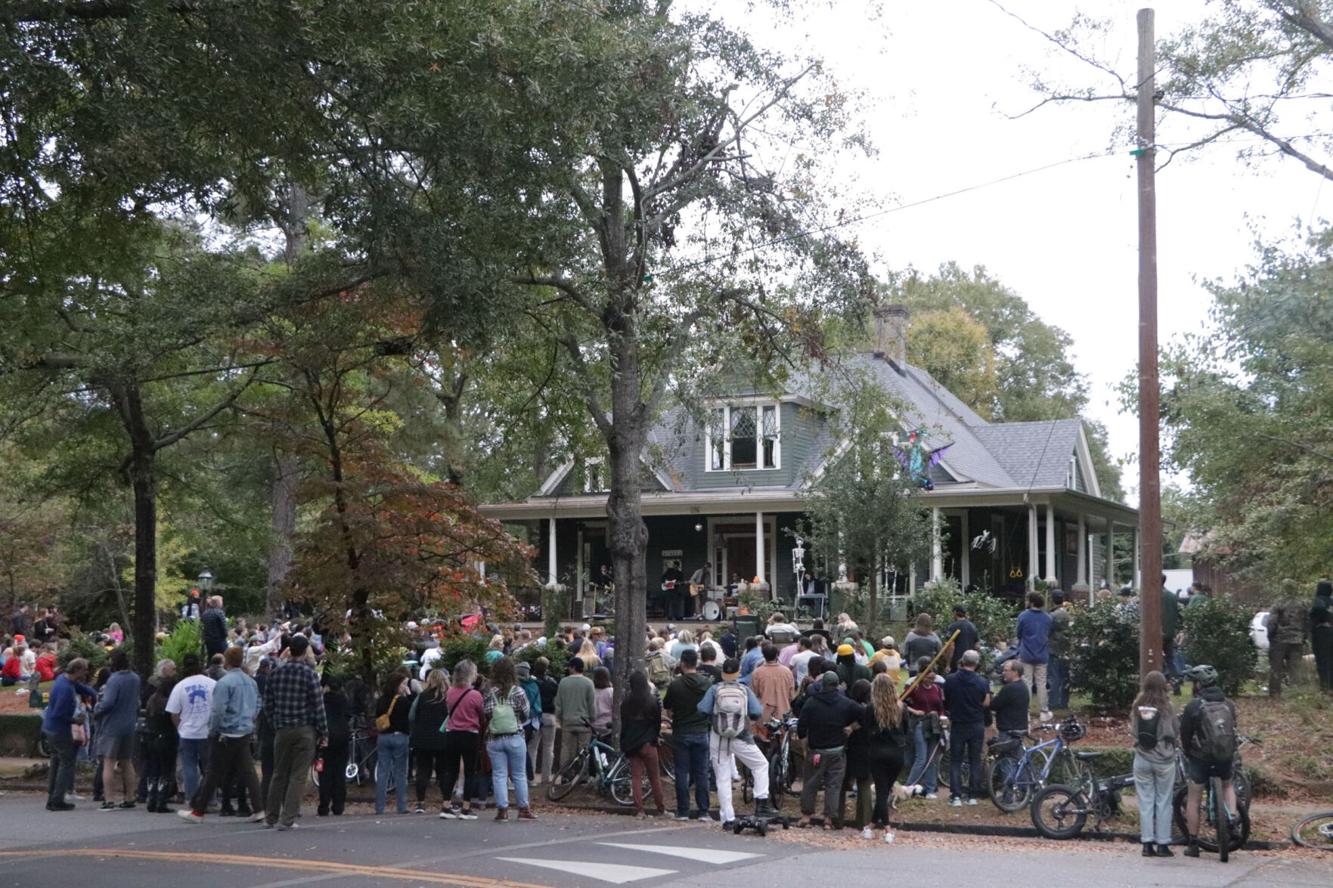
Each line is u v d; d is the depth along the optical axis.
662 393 18.19
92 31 11.57
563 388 19.00
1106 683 19.61
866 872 11.23
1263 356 18.95
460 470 22.98
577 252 16.34
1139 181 14.80
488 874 10.64
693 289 18.03
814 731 14.23
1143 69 14.91
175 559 38.66
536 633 33.31
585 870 10.93
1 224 12.99
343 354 17.80
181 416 21.56
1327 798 15.27
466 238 13.89
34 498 30.45
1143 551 14.35
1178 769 13.11
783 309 18.48
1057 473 37.41
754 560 39.47
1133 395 21.00
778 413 37.34
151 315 16.73
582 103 13.53
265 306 16.53
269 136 12.95
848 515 27.95
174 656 22.75
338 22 12.04
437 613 20.25
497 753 14.88
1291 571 19.58
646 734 15.38
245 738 14.73
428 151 12.93
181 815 14.87
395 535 17.88
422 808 15.72
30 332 14.91
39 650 30.66
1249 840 13.16
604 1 15.55
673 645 21.14
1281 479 17.77
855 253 18.08
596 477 20.95
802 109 17.67
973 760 15.58
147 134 11.96
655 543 40.47
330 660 18.77
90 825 14.43
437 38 12.30
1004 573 38.81
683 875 10.84
